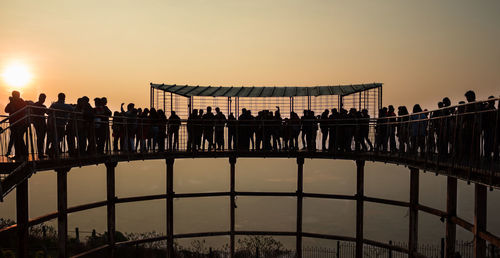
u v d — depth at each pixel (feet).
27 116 32.58
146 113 55.16
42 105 37.52
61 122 39.29
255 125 59.88
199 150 58.59
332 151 58.54
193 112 59.16
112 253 51.70
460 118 34.04
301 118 60.54
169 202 57.36
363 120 56.75
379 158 51.93
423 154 42.37
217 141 59.52
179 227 221.66
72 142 40.24
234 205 59.82
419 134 41.11
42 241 67.41
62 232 42.42
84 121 41.86
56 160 35.86
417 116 44.60
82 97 42.75
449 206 40.19
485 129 32.45
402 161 45.47
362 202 56.18
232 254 60.03
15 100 35.65
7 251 50.88
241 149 60.80
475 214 32.60
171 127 57.11
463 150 35.42
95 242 74.49
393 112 52.60
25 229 36.24
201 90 70.18
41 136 36.42
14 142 35.04
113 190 51.67
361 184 56.34
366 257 110.32
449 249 40.14
